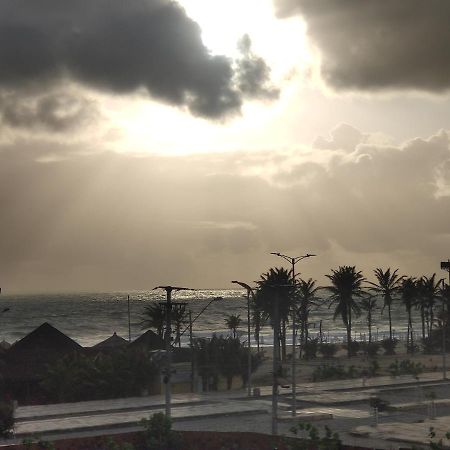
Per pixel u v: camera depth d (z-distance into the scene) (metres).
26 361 99.19
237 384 105.62
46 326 110.31
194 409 84.81
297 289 155.25
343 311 164.25
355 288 164.75
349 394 99.00
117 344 125.38
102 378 95.19
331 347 156.00
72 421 76.06
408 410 85.25
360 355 161.25
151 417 64.31
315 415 79.88
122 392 96.19
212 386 103.75
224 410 83.75
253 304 163.12
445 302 172.50
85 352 107.56
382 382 111.12
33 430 70.62
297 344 193.62
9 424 68.06
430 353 165.62
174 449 62.59
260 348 183.12
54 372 94.31
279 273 145.12
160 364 99.44
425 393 99.88
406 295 171.88
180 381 101.62
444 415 82.50
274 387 67.12
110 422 75.06
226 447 63.31
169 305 69.19
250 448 63.16
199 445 64.31
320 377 117.38
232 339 109.50
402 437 66.69
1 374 92.94
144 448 62.31
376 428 71.81
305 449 58.22
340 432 71.56
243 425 75.56
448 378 116.00
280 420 77.88
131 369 96.94
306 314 166.50
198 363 103.62
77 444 64.06
